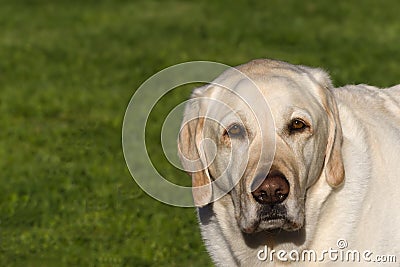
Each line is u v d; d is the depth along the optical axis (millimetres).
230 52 24125
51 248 11328
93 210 12359
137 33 27641
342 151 7324
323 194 7164
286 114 6914
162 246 11109
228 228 7359
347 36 25609
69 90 20578
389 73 19828
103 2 33250
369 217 7207
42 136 16578
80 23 29906
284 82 7055
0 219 12273
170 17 30125
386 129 7574
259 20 28656
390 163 7359
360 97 7891
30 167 14609
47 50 25641
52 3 33500
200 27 28031
